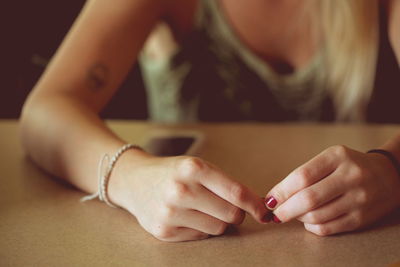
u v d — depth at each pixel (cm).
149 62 130
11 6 166
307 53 116
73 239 60
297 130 106
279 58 117
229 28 116
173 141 96
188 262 55
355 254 56
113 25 96
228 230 62
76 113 80
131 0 100
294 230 61
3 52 168
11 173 82
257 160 85
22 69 170
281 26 113
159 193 60
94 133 76
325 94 118
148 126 111
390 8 103
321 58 115
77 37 94
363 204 60
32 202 71
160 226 59
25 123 85
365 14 110
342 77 116
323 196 59
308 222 59
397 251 56
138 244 59
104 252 58
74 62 90
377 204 61
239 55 118
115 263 55
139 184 63
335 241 58
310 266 54
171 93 127
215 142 97
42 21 169
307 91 118
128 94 180
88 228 63
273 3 112
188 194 58
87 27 95
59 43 171
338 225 59
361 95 118
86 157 73
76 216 66
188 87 125
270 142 96
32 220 65
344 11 110
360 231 61
